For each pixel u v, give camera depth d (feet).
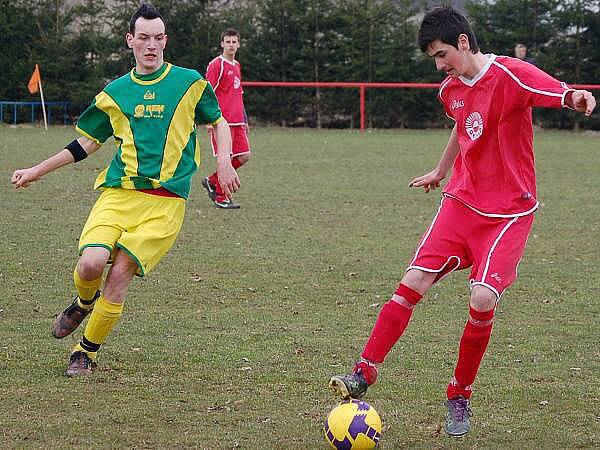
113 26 151.84
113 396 25.62
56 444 21.99
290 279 41.68
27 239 49.60
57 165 27.53
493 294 22.49
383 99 153.58
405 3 151.94
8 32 147.64
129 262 26.81
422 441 22.93
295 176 82.99
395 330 22.89
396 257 47.14
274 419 24.16
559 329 34.09
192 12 152.76
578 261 47.39
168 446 22.09
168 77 27.30
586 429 23.93
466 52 23.03
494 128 23.08
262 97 154.81
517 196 23.22
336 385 22.36
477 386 27.32
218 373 27.91
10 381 26.63
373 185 77.30
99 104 27.32
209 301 37.32
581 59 148.97
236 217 59.31
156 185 26.94
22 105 149.28
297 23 151.74
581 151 113.50
